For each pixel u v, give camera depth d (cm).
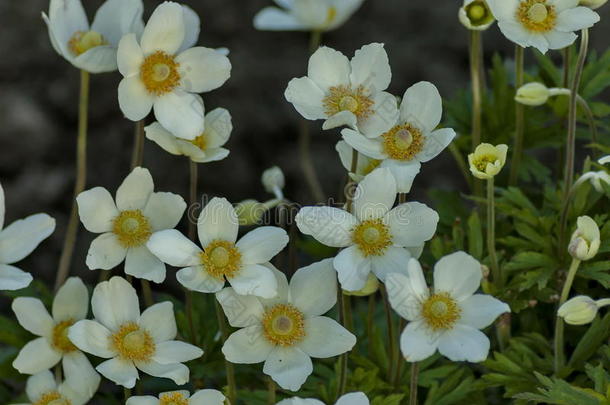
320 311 102
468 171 116
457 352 98
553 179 131
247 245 101
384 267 100
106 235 104
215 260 100
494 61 117
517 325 113
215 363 111
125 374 101
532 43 105
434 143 102
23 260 139
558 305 110
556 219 111
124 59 104
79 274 139
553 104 116
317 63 103
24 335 113
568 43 105
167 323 103
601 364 104
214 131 106
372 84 103
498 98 117
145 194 104
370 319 111
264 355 101
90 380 107
